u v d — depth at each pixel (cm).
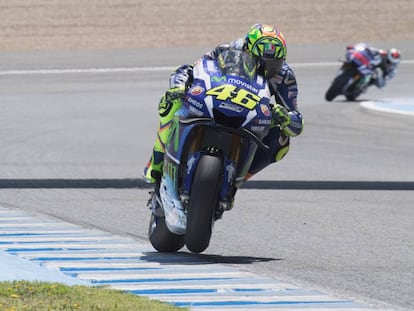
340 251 3027
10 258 2764
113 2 12988
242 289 2436
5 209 3738
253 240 3206
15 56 10488
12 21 12038
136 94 8244
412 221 3625
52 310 2036
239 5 13150
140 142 5891
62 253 2880
